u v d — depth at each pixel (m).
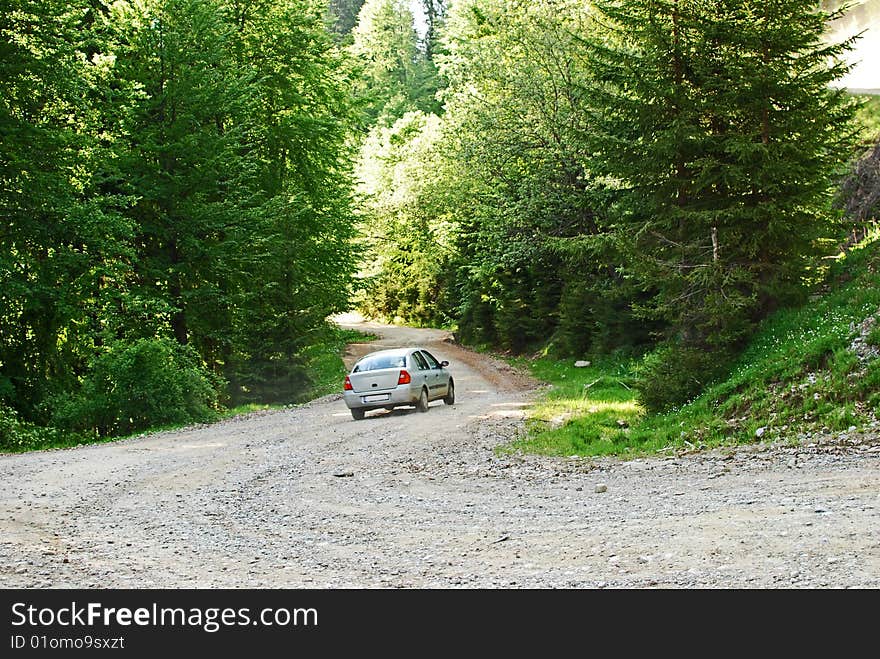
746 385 14.02
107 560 7.16
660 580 5.78
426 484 11.15
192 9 27.23
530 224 30.84
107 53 26.66
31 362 24.52
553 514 8.54
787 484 8.78
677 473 10.59
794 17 15.05
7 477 12.37
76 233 23.38
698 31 15.82
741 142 14.78
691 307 16.06
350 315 83.62
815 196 15.45
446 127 35.19
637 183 17.09
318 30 35.94
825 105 15.12
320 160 36.25
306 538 8.02
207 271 28.48
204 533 8.37
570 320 31.48
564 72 29.12
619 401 19.52
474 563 6.68
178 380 22.16
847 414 11.36
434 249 60.06
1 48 22.33
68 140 23.28
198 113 27.62
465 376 31.98
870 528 6.50
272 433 17.97
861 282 14.88
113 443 17.89
